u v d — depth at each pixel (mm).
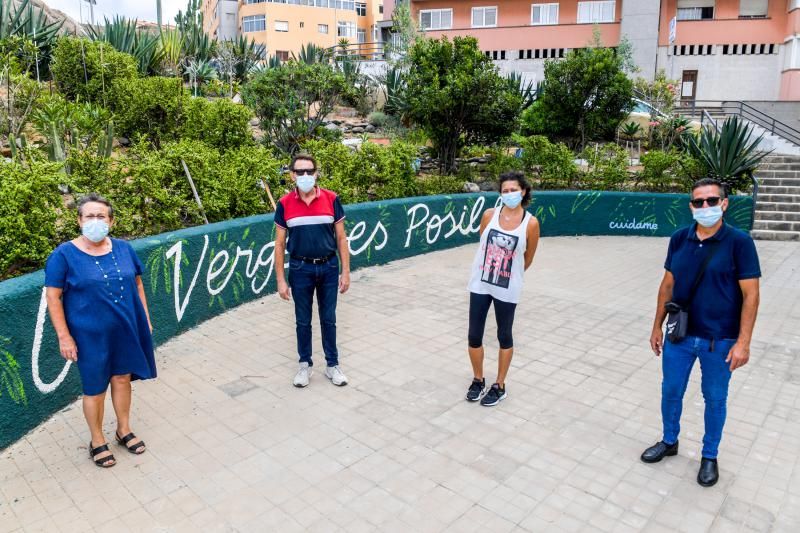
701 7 26594
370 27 61219
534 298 8000
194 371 5414
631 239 13109
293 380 5199
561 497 3635
